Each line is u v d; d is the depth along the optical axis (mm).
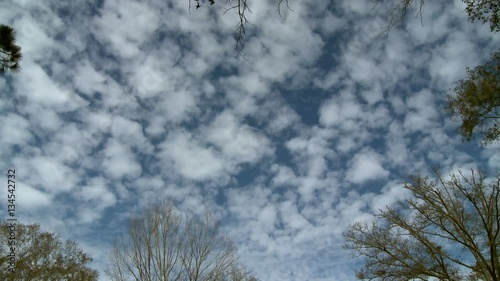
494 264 13852
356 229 17234
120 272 17266
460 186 15398
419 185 16172
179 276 17375
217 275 18094
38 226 20688
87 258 22016
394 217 16656
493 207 14625
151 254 17656
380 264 16328
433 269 15641
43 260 20188
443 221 15906
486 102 15023
